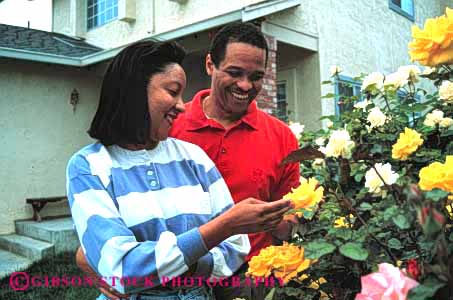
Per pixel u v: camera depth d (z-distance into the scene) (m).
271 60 5.18
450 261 0.67
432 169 0.80
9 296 3.84
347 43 6.64
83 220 1.08
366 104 1.93
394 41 8.05
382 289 0.68
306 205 1.00
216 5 6.21
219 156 1.67
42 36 7.97
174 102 1.22
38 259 5.05
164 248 1.00
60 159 6.62
